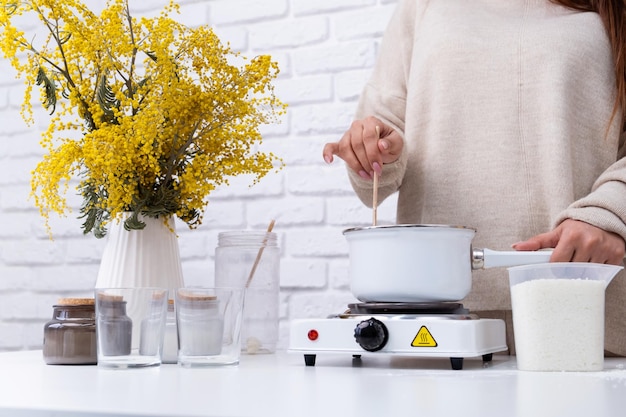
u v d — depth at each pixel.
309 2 2.01
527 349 0.91
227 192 2.02
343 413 0.55
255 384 0.75
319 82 1.98
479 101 1.35
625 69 1.33
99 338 0.96
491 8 1.43
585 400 0.61
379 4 1.95
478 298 1.30
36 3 1.22
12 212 2.21
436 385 0.73
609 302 1.29
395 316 0.96
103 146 1.14
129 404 0.60
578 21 1.37
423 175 1.40
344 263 1.90
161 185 1.21
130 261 1.20
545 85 1.31
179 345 0.98
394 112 1.50
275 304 1.31
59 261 2.16
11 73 2.25
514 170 1.32
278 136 1.99
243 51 2.05
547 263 0.93
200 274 2.02
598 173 1.34
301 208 1.95
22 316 2.17
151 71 1.25
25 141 2.22
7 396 0.66
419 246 0.97
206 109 1.23
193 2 2.12
